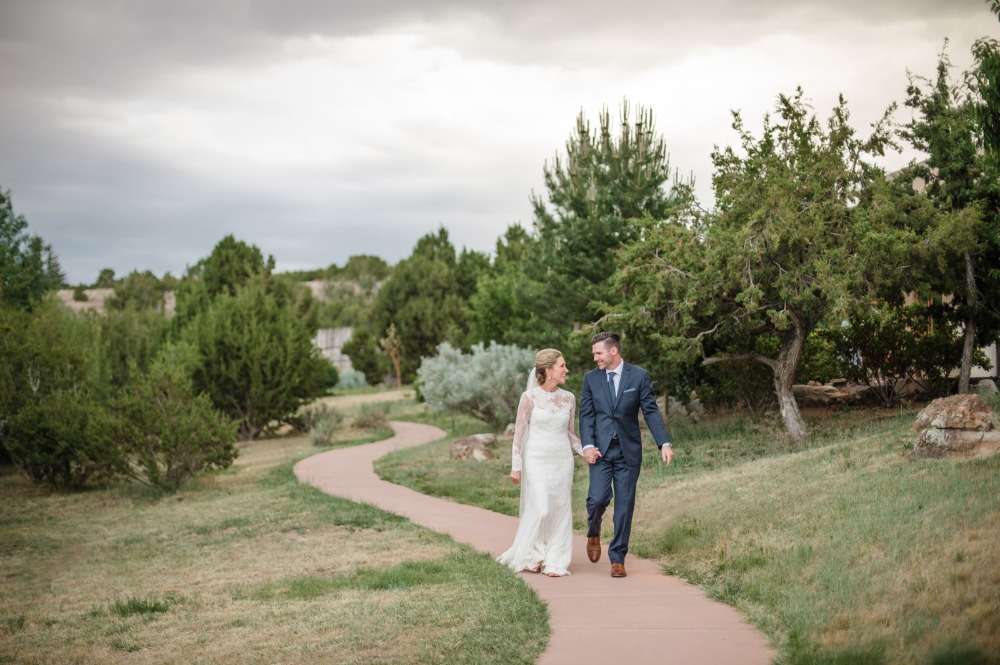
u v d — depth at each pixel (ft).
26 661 19.98
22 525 48.62
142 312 113.70
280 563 31.32
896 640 16.60
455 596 23.04
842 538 23.67
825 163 49.29
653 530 31.96
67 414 63.82
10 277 98.58
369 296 395.75
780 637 18.16
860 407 61.21
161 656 19.52
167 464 60.08
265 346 106.73
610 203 70.79
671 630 19.36
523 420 27.32
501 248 168.76
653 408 26.11
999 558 19.39
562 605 22.04
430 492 49.73
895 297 55.21
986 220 51.83
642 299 53.42
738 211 50.24
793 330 52.16
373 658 17.95
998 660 14.79
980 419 30.60
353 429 106.63
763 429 56.75
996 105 37.96
